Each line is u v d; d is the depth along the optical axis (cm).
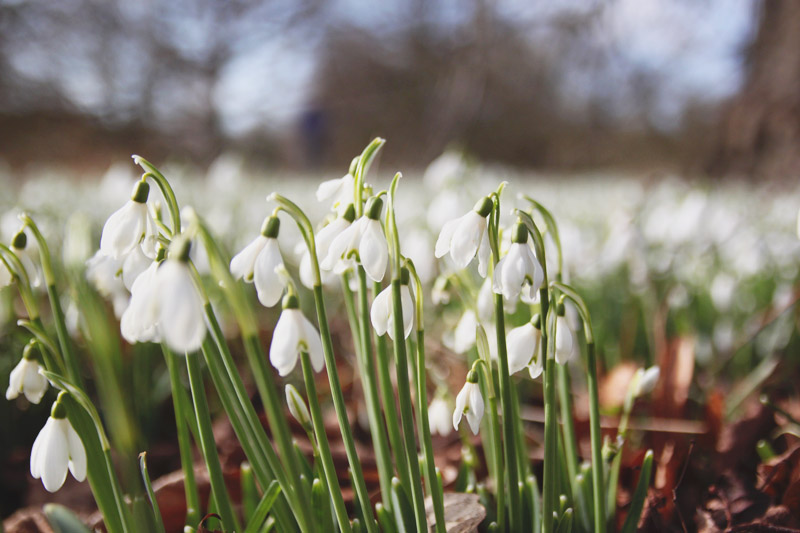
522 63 624
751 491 51
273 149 845
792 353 74
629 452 56
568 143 772
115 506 41
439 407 51
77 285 58
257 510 40
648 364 75
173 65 689
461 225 39
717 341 77
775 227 124
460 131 558
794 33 254
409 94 780
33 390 41
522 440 46
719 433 56
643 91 596
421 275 66
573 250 80
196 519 44
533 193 240
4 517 58
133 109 714
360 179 40
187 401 44
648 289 82
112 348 65
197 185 209
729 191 223
